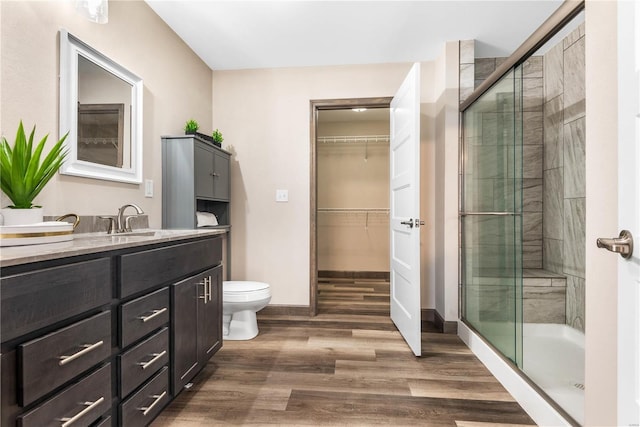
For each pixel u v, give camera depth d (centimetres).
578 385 166
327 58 298
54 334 91
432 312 305
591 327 116
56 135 149
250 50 283
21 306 82
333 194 495
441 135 286
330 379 194
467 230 267
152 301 137
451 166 276
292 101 316
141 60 213
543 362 194
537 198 299
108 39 183
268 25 246
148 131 221
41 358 87
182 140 236
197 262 179
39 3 139
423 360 220
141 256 129
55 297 92
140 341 130
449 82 274
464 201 274
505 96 207
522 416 159
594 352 115
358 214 492
